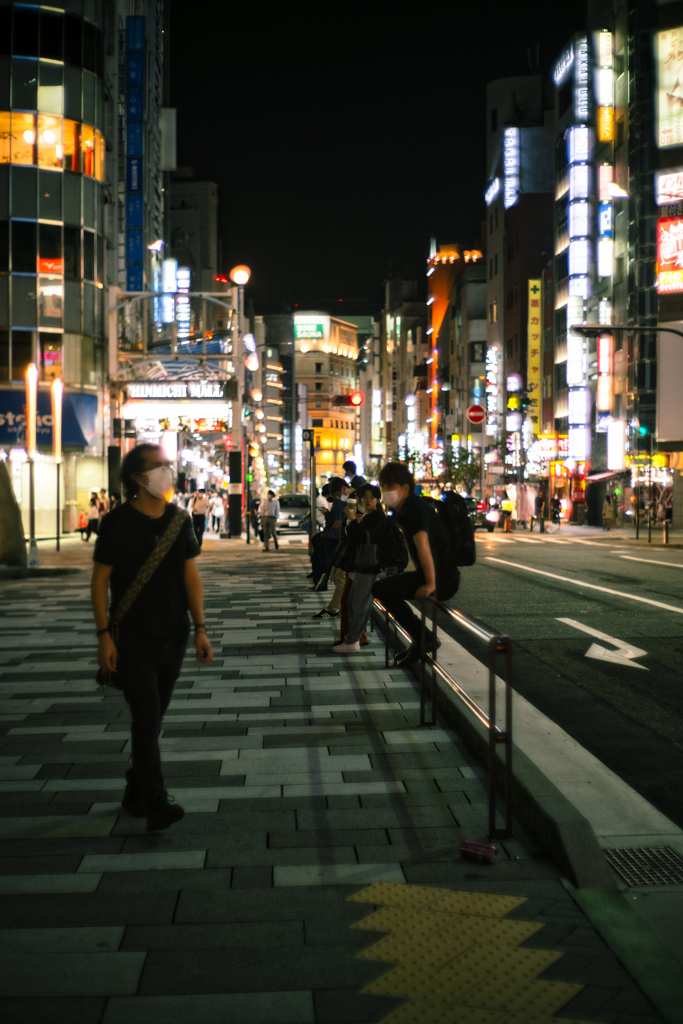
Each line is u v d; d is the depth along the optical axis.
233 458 38.72
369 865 4.22
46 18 38.88
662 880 4.08
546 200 78.25
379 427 177.12
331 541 16.44
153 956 3.38
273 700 7.63
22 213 38.66
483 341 99.31
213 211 129.12
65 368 39.09
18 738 6.42
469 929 3.59
